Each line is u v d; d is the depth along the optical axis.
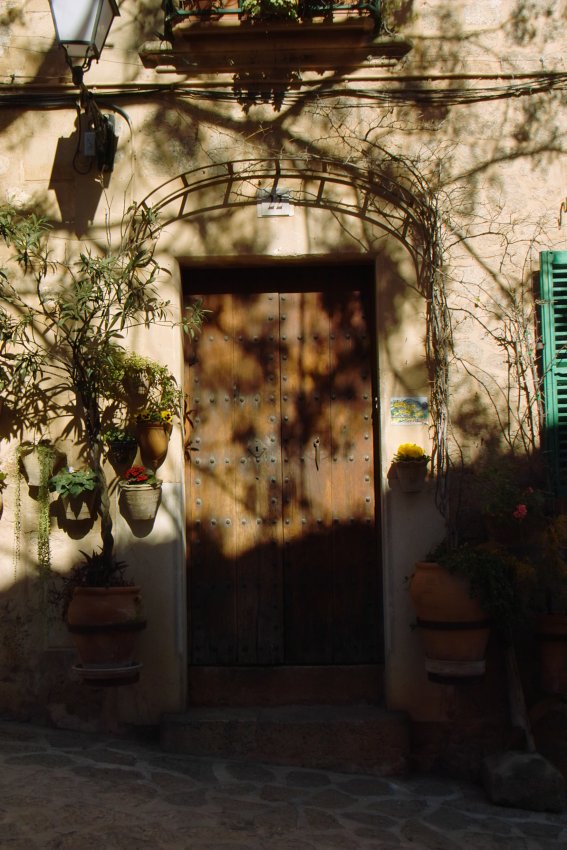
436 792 4.85
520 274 5.33
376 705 5.38
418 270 5.30
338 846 3.98
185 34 5.27
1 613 5.28
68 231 5.38
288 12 5.14
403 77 5.34
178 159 5.36
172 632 5.20
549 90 5.36
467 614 4.79
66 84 5.36
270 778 4.78
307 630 5.48
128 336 5.29
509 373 5.29
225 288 5.58
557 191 5.35
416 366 5.26
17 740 4.92
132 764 4.71
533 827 4.45
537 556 5.06
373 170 5.31
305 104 5.35
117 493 5.26
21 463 5.27
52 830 3.78
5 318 5.17
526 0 5.38
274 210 5.32
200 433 5.54
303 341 5.56
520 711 4.93
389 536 5.21
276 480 5.52
